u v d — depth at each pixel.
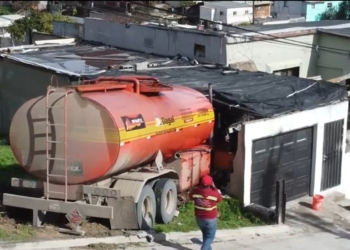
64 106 13.34
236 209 17.64
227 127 18.67
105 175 13.62
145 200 14.62
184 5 76.06
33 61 25.45
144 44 30.55
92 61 26.34
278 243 15.48
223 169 18.64
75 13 61.19
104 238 13.28
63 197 13.79
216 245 14.48
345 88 22.14
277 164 19.34
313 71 30.48
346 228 18.17
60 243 12.67
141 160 14.73
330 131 21.30
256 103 19.14
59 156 13.52
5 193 14.70
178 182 16.47
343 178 22.23
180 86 18.61
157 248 13.32
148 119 14.48
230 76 23.12
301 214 19.11
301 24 33.91
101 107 13.28
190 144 17.33
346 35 29.30
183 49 28.64
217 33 27.39
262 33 27.72
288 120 19.30
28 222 14.23
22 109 13.79
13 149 13.91
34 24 48.25
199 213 12.65
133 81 15.27
